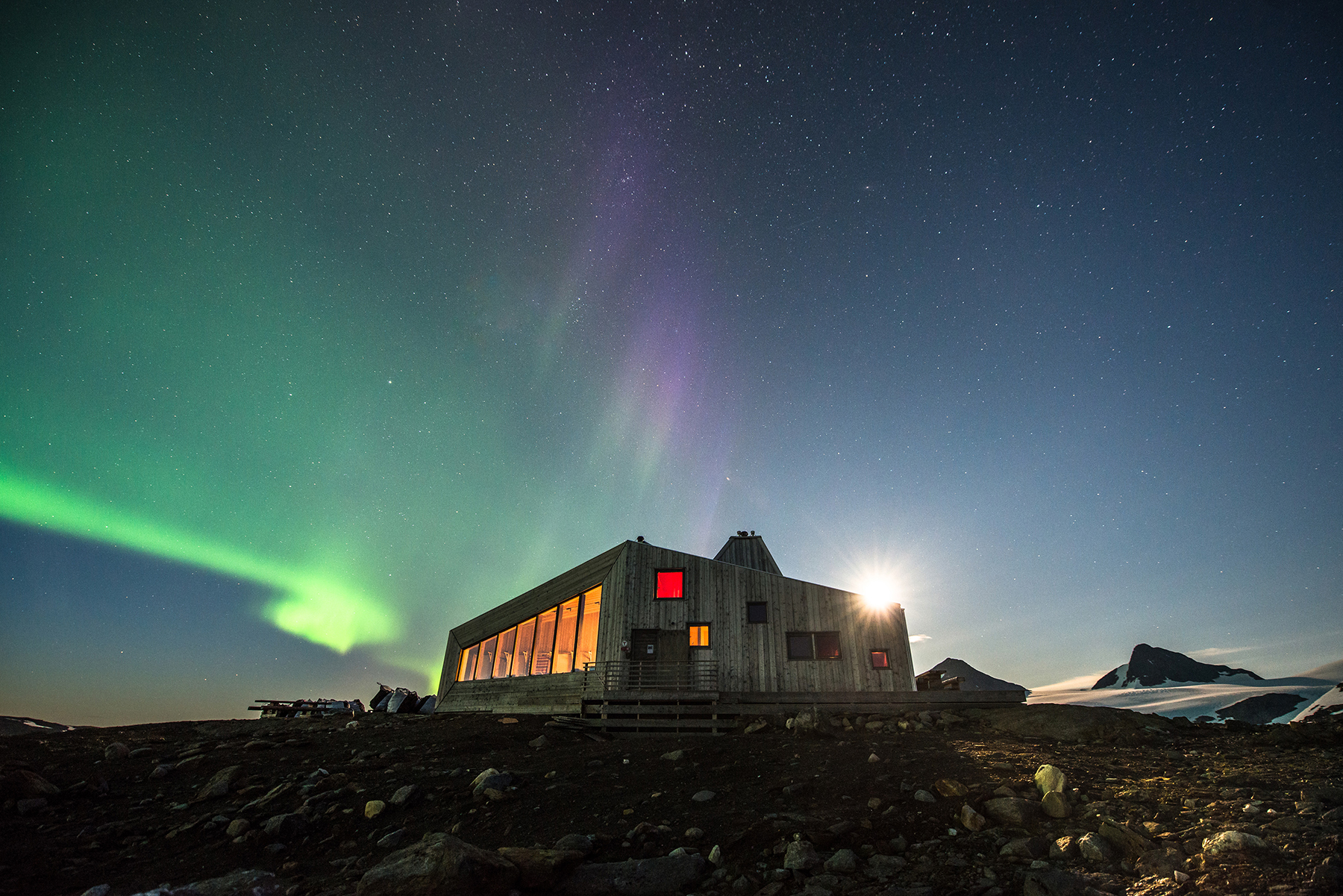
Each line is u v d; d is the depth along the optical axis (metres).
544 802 10.52
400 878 6.71
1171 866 6.35
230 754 14.48
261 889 7.33
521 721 19.38
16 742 15.42
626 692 20.91
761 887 7.11
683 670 22.34
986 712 17.23
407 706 26.83
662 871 7.47
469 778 12.02
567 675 23.34
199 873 8.42
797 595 23.17
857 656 22.22
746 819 9.08
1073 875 6.41
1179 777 9.80
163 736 17.31
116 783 12.39
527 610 28.03
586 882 7.39
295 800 11.00
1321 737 12.55
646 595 23.55
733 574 23.58
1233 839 6.56
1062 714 15.31
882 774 10.64
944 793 9.21
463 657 31.67
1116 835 7.13
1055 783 9.02
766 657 22.41
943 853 7.51
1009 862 7.07
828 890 6.84
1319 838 6.61
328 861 8.71
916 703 18.39
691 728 17.92
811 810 9.30
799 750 13.09
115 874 8.37
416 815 10.17
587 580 25.31
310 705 26.03
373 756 14.00
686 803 10.09
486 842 9.02
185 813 10.76
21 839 9.50
